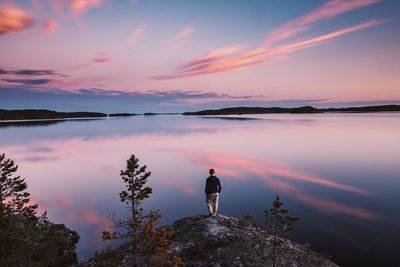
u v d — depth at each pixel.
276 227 14.87
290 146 124.06
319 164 76.56
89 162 110.69
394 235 27.72
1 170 18.39
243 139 166.38
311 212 36.59
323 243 26.41
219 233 17.67
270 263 15.45
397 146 107.00
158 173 80.25
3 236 16.89
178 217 41.69
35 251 21.20
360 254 23.91
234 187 55.88
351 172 63.03
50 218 44.31
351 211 36.25
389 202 39.53
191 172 80.38
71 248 28.62
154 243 11.70
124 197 12.02
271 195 48.09
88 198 57.47
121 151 140.25
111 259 15.82
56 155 133.00
